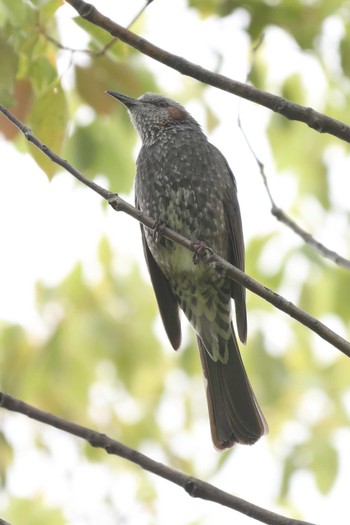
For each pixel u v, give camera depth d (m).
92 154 11.57
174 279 10.43
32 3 8.19
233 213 10.55
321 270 12.60
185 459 13.84
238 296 10.16
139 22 12.32
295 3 11.18
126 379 13.68
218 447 9.25
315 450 12.99
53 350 13.27
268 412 13.29
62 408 13.39
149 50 7.44
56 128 8.34
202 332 10.36
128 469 13.59
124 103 11.28
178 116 11.07
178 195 10.43
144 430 13.81
